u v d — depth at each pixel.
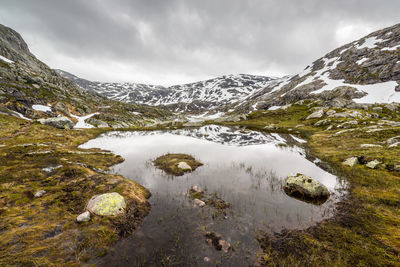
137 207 13.29
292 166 24.62
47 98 84.62
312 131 59.69
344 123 54.91
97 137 54.31
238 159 28.36
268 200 14.86
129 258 8.75
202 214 12.73
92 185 15.80
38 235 9.39
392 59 120.44
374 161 21.95
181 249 9.39
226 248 9.48
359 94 111.31
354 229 10.81
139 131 72.62
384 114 73.06
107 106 133.62
